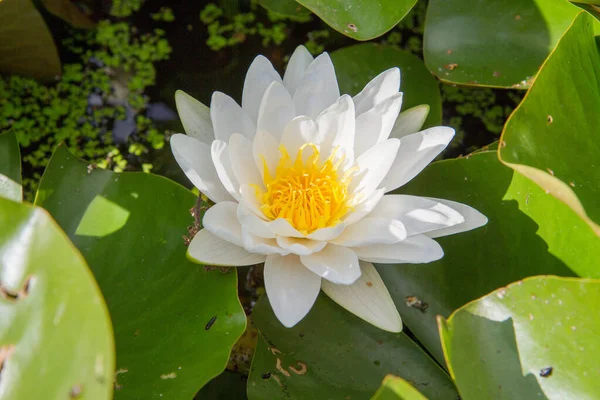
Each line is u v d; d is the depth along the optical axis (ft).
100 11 2.26
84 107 2.21
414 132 2.01
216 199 1.90
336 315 1.96
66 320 1.73
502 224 1.97
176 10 2.27
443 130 1.92
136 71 2.23
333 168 1.93
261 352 1.94
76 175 1.95
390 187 1.93
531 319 1.86
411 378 1.93
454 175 2.00
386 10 2.02
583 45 1.95
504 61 2.07
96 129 2.20
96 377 1.71
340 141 1.93
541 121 1.90
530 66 2.06
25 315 1.74
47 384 1.72
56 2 2.19
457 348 1.84
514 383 1.84
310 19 2.29
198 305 1.90
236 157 1.90
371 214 1.92
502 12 2.07
